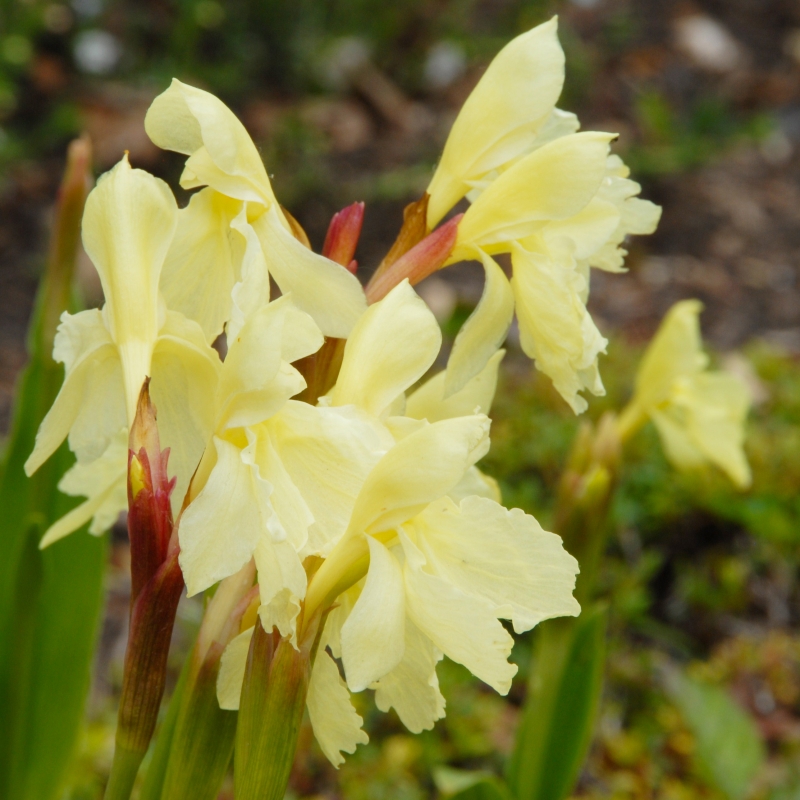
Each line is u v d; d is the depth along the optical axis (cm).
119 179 55
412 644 55
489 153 58
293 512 53
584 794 84
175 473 56
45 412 67
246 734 54
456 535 54
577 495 68
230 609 56
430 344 55
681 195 179
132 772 55
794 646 96
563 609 53
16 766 66
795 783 80
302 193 173
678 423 73
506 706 93
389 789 80
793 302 157
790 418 119
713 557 105
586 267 59
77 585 67
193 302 56
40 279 152
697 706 80
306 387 55
